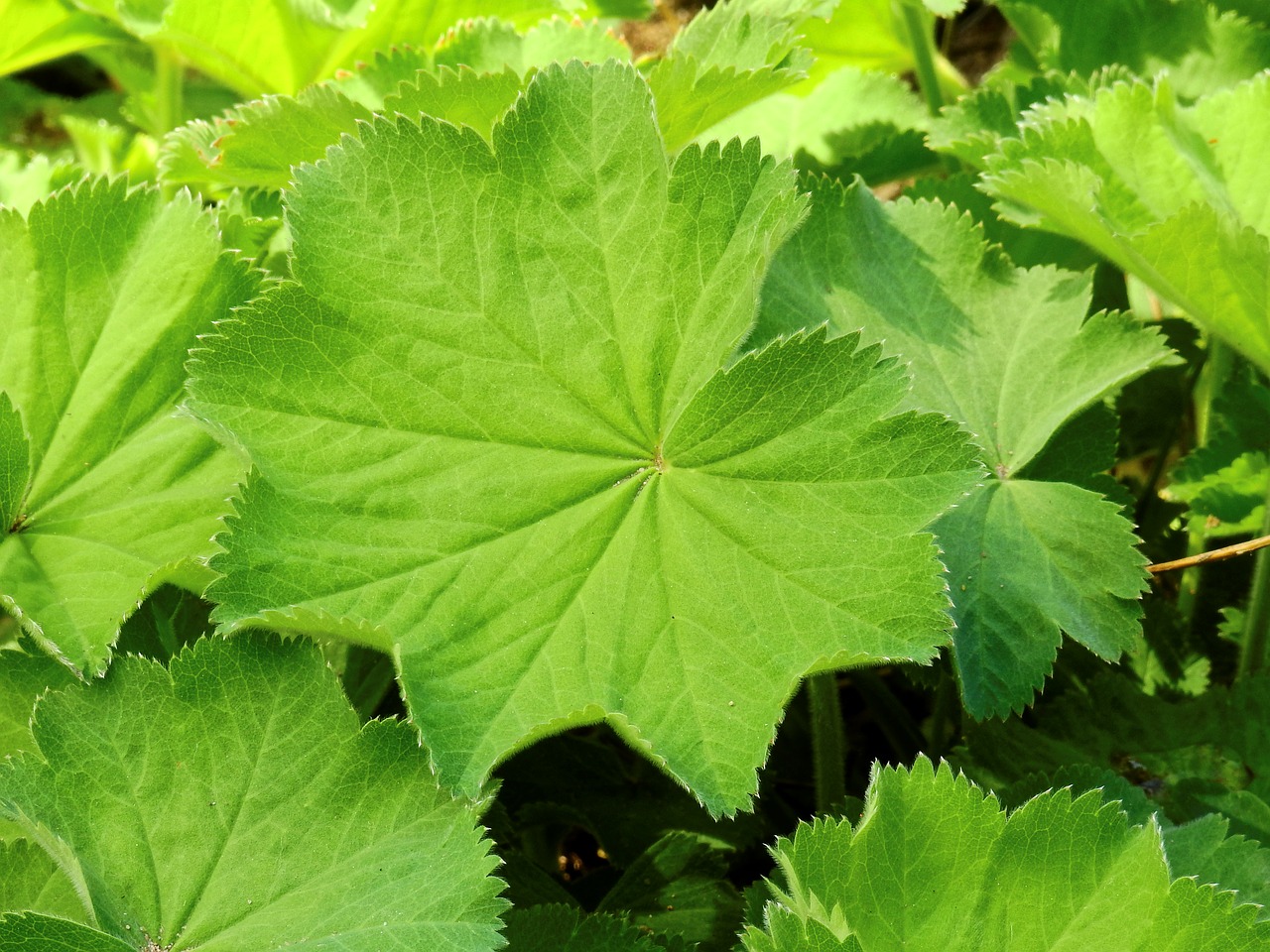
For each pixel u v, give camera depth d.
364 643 0.21
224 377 0.21
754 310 0.22
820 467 0.21
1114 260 0.27
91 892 0.20
